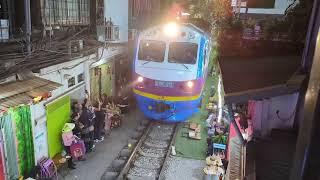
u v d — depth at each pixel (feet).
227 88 16.52
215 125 42.47
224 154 35.50
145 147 38.96
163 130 44.24
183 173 33.47
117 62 55.16
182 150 38.75
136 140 40.57
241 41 36.86
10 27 31.48
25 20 29.01
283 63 23.11
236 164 32.89
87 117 35.88
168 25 44.55
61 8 37.55
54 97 32.32
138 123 46.75
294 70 19.99
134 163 34.96
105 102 44.96
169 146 38.65
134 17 59.21
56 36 37.42
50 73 30.71
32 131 28.76
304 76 15.10
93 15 45.62
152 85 42.01
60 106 34.01
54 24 36.40
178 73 41.57
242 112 31.01
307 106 5.24
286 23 32.42
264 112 18.78
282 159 14.75
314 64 5.18
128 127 45.14
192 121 48.32
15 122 26.53
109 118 42.68
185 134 43.55
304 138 5.24
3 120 24.95
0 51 27.66
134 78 43.70
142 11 65.67
